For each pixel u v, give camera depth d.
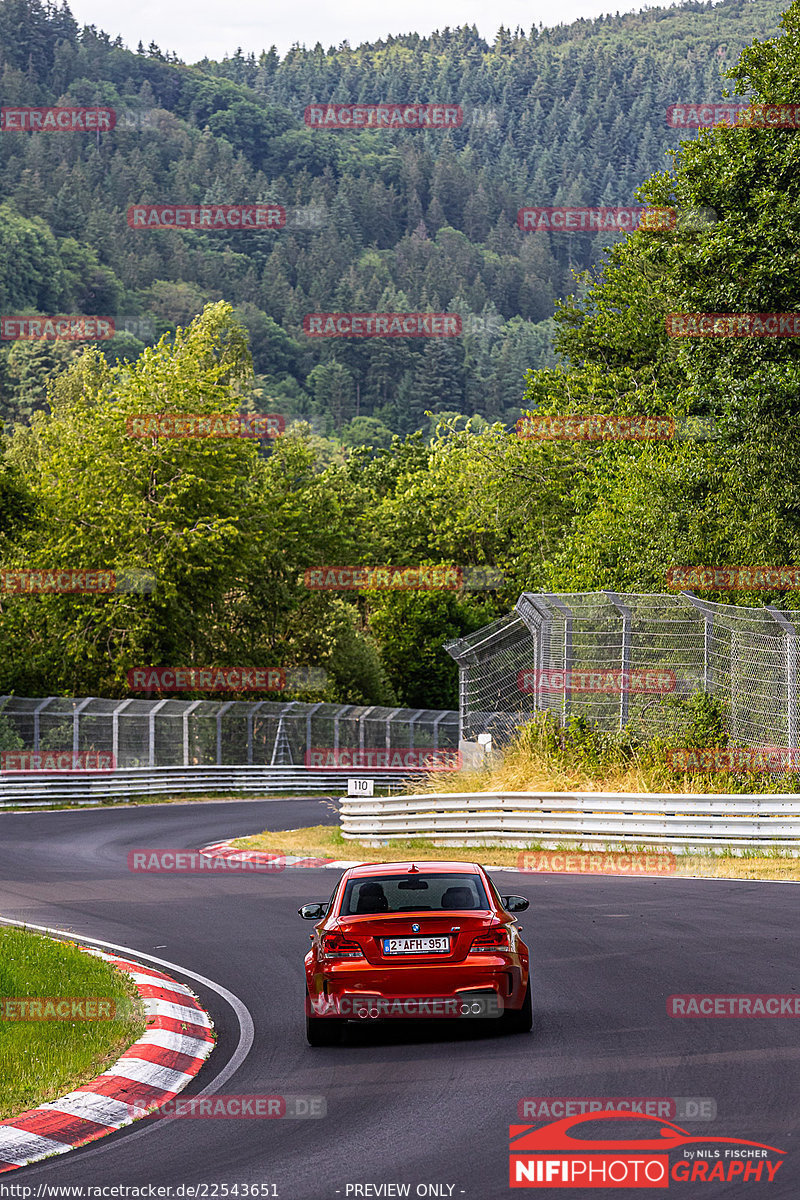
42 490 156.00
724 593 94.56
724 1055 27.88
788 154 87.00
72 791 117.50
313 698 194.12
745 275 89.62
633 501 106.25
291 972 41.78
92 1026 32.69
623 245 148.88
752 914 48.56
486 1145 22.22
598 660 82.12
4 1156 22.95
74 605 152.62
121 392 162.75
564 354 158.62
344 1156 22.06
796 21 91.88
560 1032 31.17
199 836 90.06
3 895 60.03
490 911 31.56
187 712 133.25
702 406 102.69
